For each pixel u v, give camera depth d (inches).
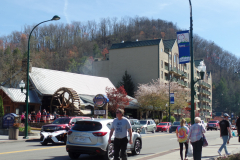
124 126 345.7
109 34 5703.7
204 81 3752.5
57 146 665.6
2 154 523.5
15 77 1577.3
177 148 655.8
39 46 4279.0
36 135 946.7
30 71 1525.6
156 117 2277.3
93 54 4805.6
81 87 1803.6
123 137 344.5
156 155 502.6
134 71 2458.2
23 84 872.3
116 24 5831.7
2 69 1882.4
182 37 645.3
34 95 1454.2
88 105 1589.6
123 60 2517.2
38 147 645.3
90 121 466.3
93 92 1839.3
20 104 1353.3
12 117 993.5
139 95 2097.7
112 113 1694.1
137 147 541.0
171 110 2103.8
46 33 4672.7
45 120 1267.2
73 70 3978.8
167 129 1542.8
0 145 694.5
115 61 2549.2
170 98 1820.9
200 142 386.6
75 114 1376.7
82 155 535.8
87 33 5502.0
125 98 1663.4
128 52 2503.7
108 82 2182.6
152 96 2014.0
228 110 4945.9
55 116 1309.1
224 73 5915.4
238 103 4719.5
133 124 1172.5
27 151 568.4
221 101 4918.8
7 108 1310.3
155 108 2090.3
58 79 1710.1
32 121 1312.7
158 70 2363.4
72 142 459.8
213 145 697.6
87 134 452.1
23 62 1533.0
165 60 2516.0
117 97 1624.0
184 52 642.2
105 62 2628.0
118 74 2519.7
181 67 2928.2
